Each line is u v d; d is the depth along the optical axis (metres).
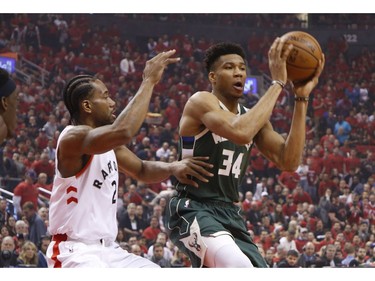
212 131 3.40
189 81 19.20
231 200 3.57
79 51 19.28
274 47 3.39
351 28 22.00
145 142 14.27
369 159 15.66
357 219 12.84
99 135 3.01
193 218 3.42
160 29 21.22
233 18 21.67
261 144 3.70
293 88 3.59
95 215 3.22
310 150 15.50
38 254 8.05
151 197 11.54
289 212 12.31
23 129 14.09
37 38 18.73
